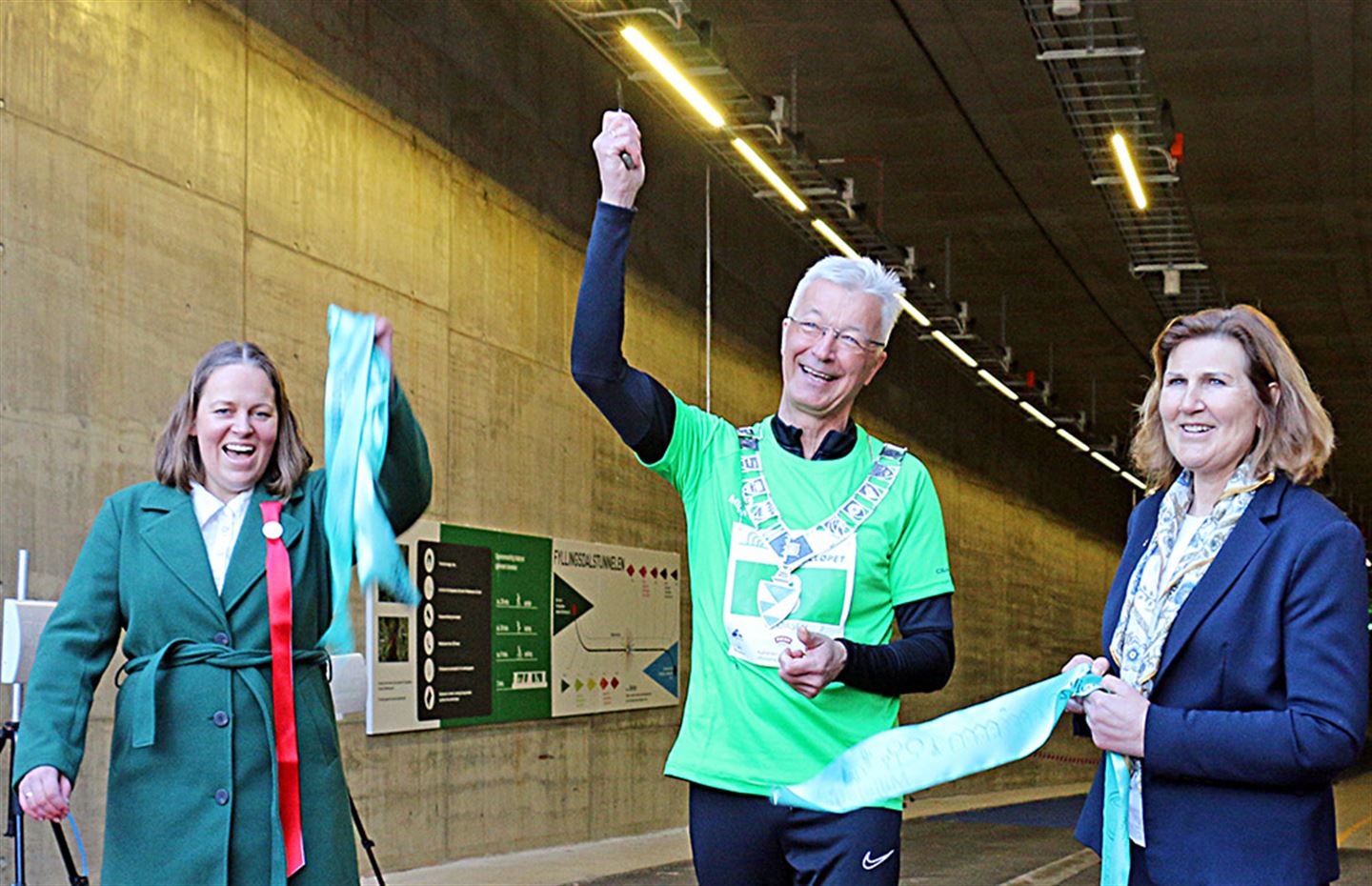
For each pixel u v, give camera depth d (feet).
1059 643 99.91
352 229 30.66
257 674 9.98
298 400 28.63
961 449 80.64
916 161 50.75
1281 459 8.27
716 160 50.52
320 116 29.66
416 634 32.58
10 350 21.63
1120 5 36.19
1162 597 8.32
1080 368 84.74
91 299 23.26
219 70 26.58
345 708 20.16
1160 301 66.03
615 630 43.27
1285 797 7.92
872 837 9.70
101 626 10.13
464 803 34.73
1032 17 36.78
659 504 47.34
